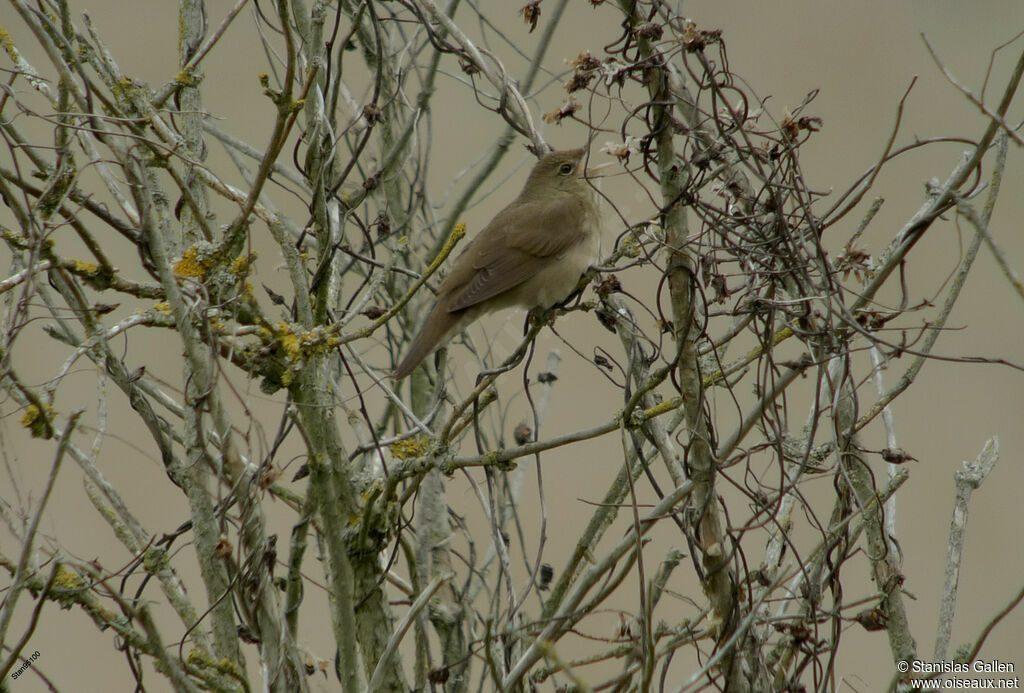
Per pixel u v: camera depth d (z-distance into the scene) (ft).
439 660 30.19
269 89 21.48
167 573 22.88
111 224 21.94
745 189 24.57
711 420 22.72
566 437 24.18
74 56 22.36
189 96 26.81
